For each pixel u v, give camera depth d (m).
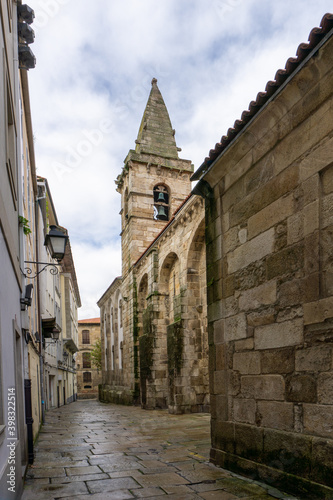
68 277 38.06
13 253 5.82
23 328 7.52
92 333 63.03
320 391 4.86
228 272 7.38
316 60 5.03
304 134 5.53
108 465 7.43
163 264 19.73
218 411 7.34
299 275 5.45
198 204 15.43
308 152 5.44
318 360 4.94
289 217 5.76
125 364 26.97
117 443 9.89
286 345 5.59
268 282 6.14
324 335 4.88
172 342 16.28
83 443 10.07
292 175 5.75
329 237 4.98
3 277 4.57
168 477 6.45
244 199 7.01
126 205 28.14
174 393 15.90
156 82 29.84
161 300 20.17
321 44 4.82
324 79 5.13
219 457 7.14
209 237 8.24
